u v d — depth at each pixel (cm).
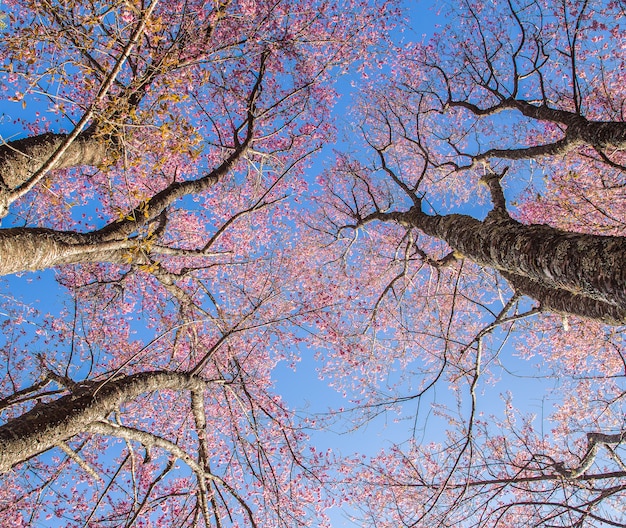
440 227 596
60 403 440
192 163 945
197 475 559
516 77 828
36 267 380
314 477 707
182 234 991
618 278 274
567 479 633
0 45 396
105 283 701
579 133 628
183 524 634
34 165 467
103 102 391
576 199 815
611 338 784
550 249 339
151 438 506
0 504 658
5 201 337
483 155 878
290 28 822
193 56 557
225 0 627
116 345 893
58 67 348
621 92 916
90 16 377
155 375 530
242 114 934
